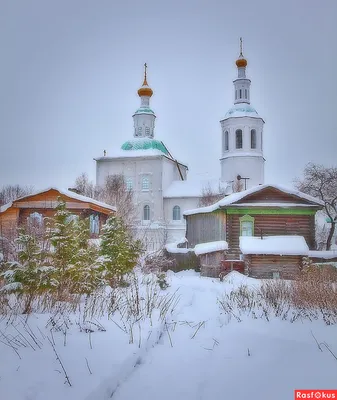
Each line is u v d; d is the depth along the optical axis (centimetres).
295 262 2416
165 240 4831
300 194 2719
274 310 1105
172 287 1675
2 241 1644
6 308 917
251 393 545
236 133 6581
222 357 717
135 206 5812
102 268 1314
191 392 558
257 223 2761
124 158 6531
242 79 6719
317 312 1071
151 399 538
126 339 765
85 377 560
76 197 2809
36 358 624
